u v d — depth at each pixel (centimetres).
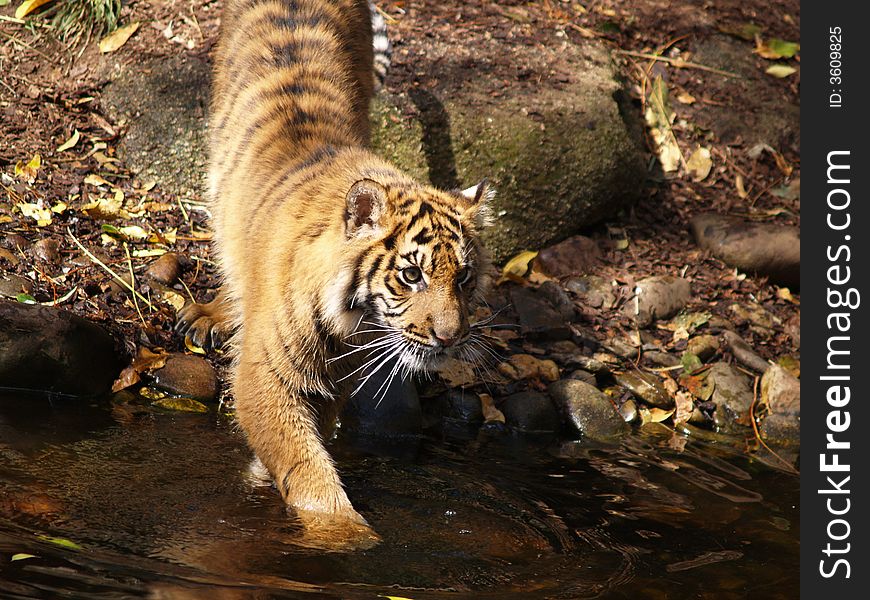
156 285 910
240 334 768
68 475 658
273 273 668
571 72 1215
